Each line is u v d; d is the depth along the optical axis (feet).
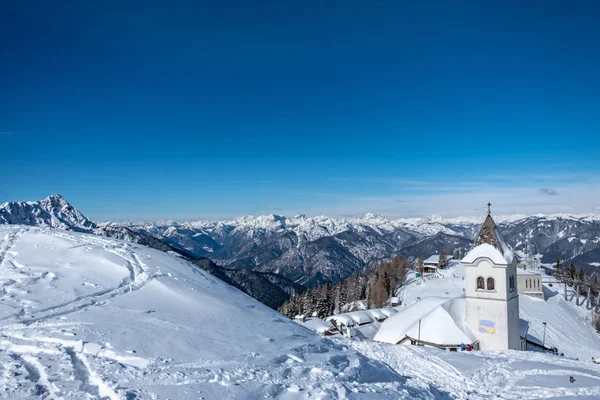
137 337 49.44
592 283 350.43
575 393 72.95
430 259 450.71
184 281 84.28
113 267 82.17
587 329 232.53
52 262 78.74
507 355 104.37
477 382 78.74
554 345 197.77
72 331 47.85
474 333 141.18
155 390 36.40
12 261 76.23
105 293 67.15
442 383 75.92
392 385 55.26
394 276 419.13
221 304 74.28
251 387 41.22
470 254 144.05
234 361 48.34
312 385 44.86
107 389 35.04
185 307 67.51
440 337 139.85
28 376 35.47
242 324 66.03
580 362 98.27
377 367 63.57
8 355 40.14
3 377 34.53
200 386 38.99
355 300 409.90
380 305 334.44
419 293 317.83
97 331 49.21
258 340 59.52
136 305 63.41
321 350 63.10
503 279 136.87
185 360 45.62
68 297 61.82
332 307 383.65
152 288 74.23
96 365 39.99
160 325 55.93
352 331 216.33
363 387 49.85
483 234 144.46
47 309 55.88
